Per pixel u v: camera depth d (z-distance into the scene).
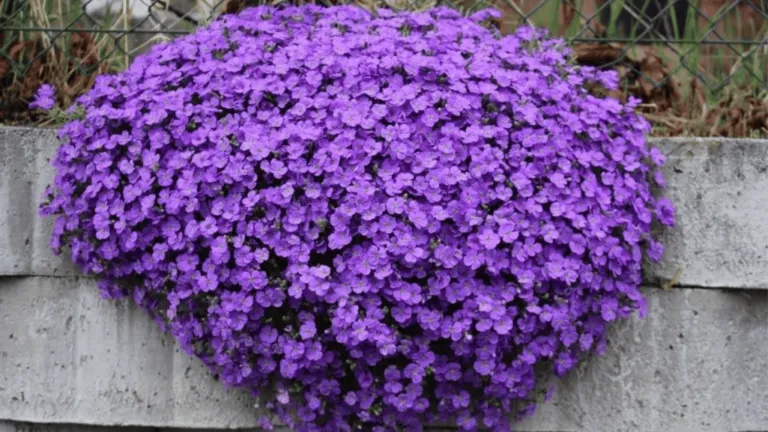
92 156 2.37
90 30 2.77
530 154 2.28
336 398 2.28
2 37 2.98
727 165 2.51
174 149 2.33
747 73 3.01
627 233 2.32
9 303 2.56
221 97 2.33
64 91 2.90
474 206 2.20
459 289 2.18
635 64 3.00
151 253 2.34
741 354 2.53
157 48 2.52
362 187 2.17
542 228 2.23
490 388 2.25
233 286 2.25
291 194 2.17
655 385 2.52
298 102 2.27
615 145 2.39
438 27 2.54
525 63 2.45
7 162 2.53
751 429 2.53
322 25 2.53
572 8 3.11
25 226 2.54
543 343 2.24
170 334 2.51
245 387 2.44
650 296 2.52
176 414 2.52
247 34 2.50
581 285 2.26
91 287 2.53
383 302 2.21
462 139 2.24
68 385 2.54
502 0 3.12
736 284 2.51
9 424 2.60
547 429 2.50
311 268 2.14
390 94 2.26
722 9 3.14
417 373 2.18
